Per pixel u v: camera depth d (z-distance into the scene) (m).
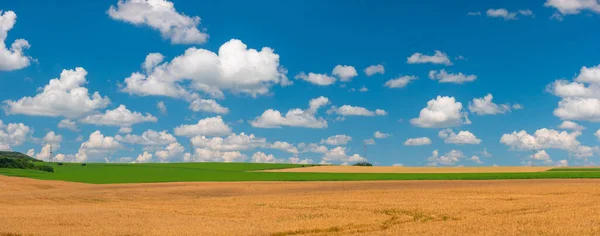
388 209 38.41
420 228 27.36
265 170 131.25
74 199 58.84
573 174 85.56
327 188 70.38
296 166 147.62
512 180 77.75
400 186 71.50
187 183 84.62
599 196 44.75
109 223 32.50
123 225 31.52
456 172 108.44
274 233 27.73
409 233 25.91
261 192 66.25
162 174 111.88
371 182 80.56
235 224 31.41
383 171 118.62
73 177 102.62
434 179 83.94
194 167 145.12
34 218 35.53
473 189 57.22
